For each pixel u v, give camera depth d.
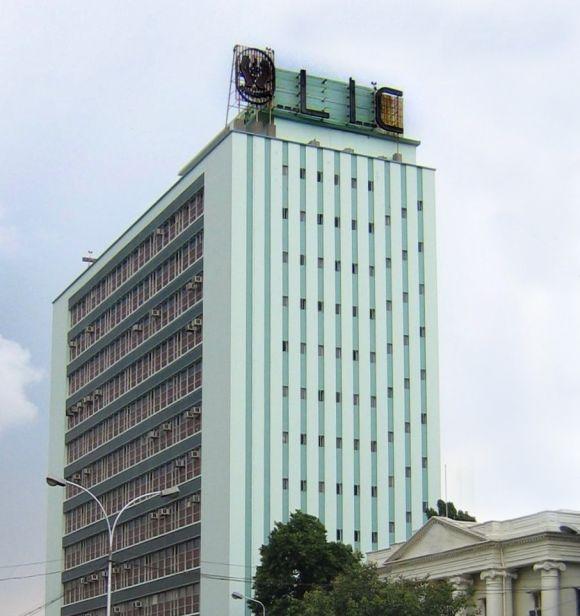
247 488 94.06
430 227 105.38
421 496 99.56
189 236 105.38
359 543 96.50
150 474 108.81
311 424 97.06
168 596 102.94
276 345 97.25
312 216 100.75
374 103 108.94
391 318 101.94
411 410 101.00
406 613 65.44
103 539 117.44
